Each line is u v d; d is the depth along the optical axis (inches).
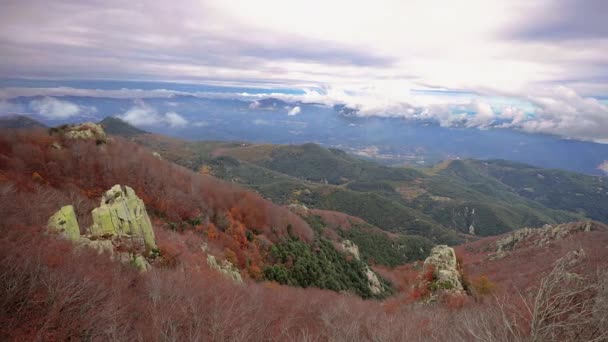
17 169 2960.1
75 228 1699.1
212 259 2421.3
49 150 3644.2
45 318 987.3
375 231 7485.2
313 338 1392.7
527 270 3147.1
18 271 1081.4
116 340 965.2
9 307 977.5
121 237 1887.3
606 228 4062.5
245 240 3612.2
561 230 4441.4
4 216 1622.8
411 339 1256.8
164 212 3388.3
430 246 7623.0
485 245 6176.2
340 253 4690.0
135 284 1462.8
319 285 3373.5
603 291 677.9
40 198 2246.6
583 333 655.8
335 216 7416.3
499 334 796.0
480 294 2418.8
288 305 1863.9
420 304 2349.9
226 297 1581.0
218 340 1136.8
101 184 3526.1
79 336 995.3
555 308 689.0
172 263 1980.8
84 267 1315.2
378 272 5216.5
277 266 3302.2
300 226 4790.8
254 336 1282.0
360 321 1596.9
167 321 1157.7
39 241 1398.9
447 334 1202.0
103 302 1139.3
